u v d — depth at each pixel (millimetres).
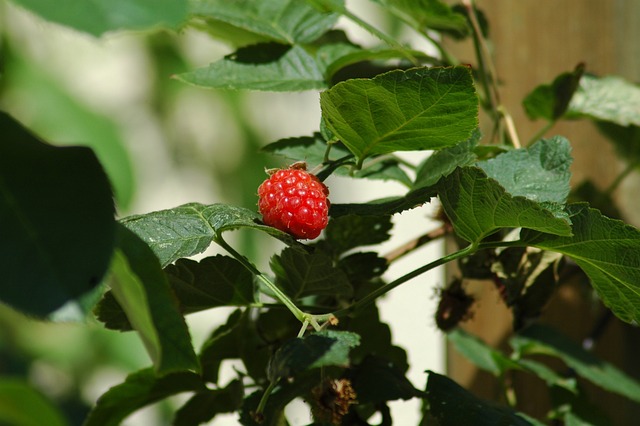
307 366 450
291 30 561
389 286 496
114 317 495
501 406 509
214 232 479
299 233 484
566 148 500
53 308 394
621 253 480
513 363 584
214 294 508
